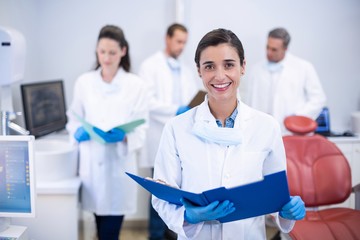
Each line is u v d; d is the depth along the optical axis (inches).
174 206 45.5
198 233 46.1
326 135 100.7
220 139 44.7
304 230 60.7
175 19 113.9
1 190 50.6
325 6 107.0
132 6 113.0
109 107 80.3
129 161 83.0
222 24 111.1
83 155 81.3
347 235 59.9
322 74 109.6
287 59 103.8
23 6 101.4
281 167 47.0
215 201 39.7
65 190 73.1
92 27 112.8
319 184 70.6
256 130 46.4
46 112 99.3
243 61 44.4
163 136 48.3
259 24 110.5
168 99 106.3
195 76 115.6
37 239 74.7
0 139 49.7
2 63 74.0
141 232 112.6
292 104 102.1
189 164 45.7
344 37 107.8
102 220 84.7
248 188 37.4
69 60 113.7
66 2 111.2
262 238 48.3
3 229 52.2
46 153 75.0
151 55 115.3
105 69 80.2
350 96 109.6
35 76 110.4
